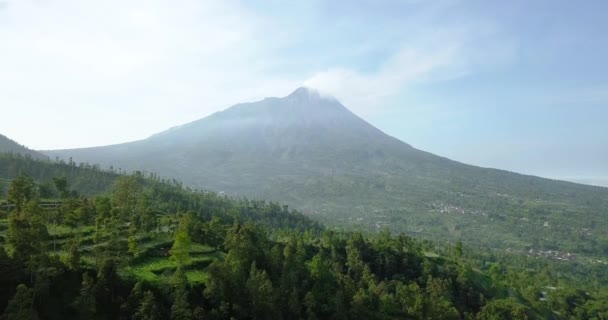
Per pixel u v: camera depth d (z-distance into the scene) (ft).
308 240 463.83
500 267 610.24
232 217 550.77
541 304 445.78
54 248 260.01
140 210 335.47
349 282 315.37
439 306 328.08
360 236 437.99
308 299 267.18
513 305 383.45
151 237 314.14
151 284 237.66
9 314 177.88
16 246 210.59
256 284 251.19
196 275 264.93
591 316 452.76
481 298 399.44
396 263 421.18
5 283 200.13
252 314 241.14
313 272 309.83
